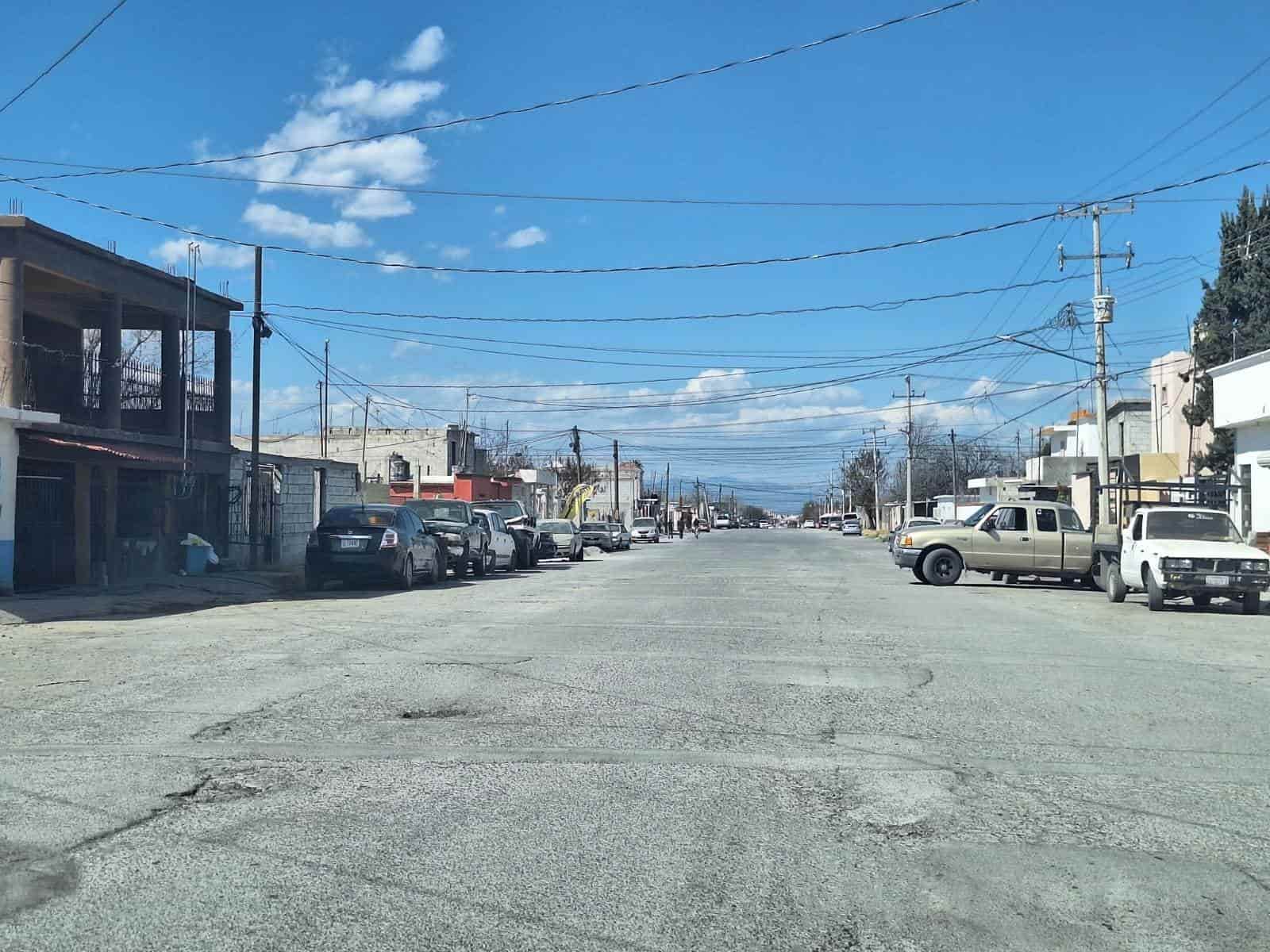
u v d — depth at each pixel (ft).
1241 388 91.15
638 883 16.75
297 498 102.22
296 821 19.62
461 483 177.58
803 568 107.96
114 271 71.41
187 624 49.60
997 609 61.36
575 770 23.35
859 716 29.17
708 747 25.46
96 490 70.59
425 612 56.13
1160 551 60.23
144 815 19.88
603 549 165.27
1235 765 24.23
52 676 34.50
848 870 17.42
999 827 19.70
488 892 16.34
